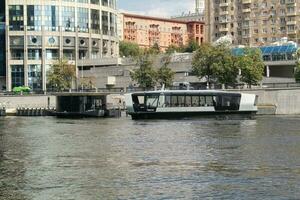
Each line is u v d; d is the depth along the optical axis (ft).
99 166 140.46
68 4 580.30
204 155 159.84
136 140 203.51
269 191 107.65
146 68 468.75
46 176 126.41
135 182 118.42
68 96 391.86
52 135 228.22
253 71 434.71
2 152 170.71
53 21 575.79
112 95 444.55
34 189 112.16
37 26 572.10
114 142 197.36
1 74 585.22
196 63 446.19
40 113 412.98
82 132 241.35
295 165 139.44
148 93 339.57
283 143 189.88
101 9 609.01
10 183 118.42
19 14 572.51
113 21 632.79
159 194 106.42
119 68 550.36
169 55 499.10
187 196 104.42
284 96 414.41
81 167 139.03
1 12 577.43
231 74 434.71
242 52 480.23
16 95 463.01
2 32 578.66
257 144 187.32
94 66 583.99
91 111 377.91
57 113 386.73
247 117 344.28
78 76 574.97
